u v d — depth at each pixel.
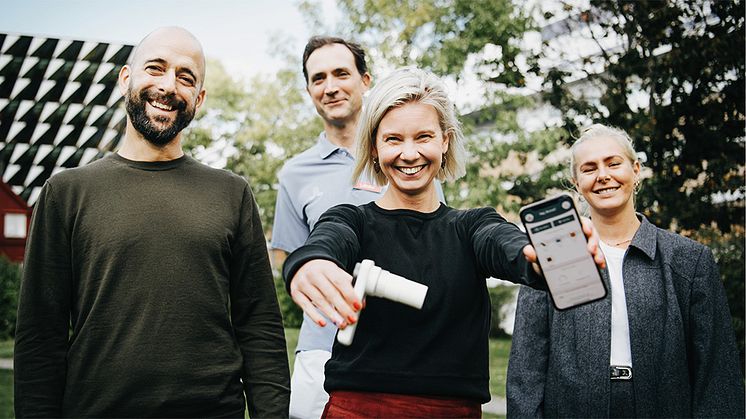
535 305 2.43
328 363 1.82
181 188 2.17
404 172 1.78
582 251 1.39
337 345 1.80
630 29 8.86
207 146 13.59
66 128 14.41
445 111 1.82
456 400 1.73
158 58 2.17
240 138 13.29
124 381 1.98
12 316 14.55
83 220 2.06
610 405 2.24
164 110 2.17
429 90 1.80
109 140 14.77
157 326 2.02
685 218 8.39
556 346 2.35
